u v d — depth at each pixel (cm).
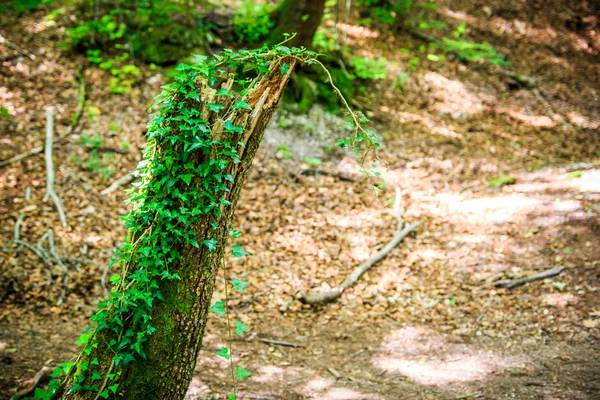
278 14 1087
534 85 1238
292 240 771
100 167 805
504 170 973
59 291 623
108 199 764
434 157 991
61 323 586
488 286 692
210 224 304
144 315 296
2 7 1000
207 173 300
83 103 890
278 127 970
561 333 596
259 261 728
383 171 937
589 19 1469
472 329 620
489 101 1184
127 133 873
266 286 693
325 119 1018
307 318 652
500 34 1380
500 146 1055
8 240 663
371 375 543
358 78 1141
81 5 1070
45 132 827
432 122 1094
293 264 732
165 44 998
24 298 605
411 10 1366
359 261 748
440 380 526
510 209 858
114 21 1040
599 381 497
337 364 565
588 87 1278
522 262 738
